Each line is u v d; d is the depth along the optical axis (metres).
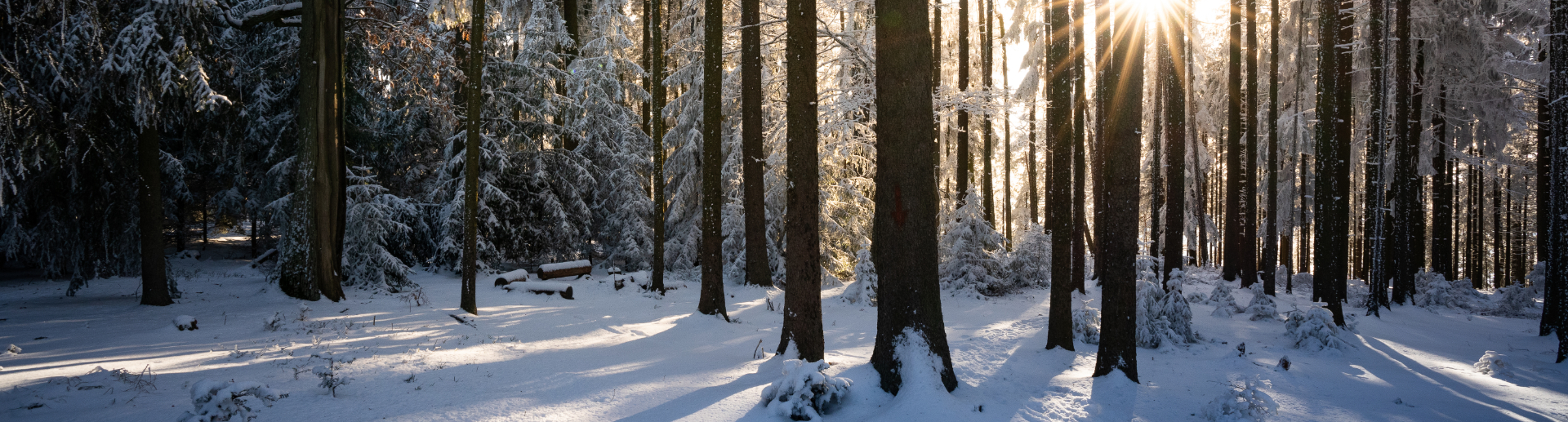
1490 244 37.69
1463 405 6.94
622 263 22.89
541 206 22.06
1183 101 18.12
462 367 7.51
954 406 5.88
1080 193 16.02
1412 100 18.94
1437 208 21.05
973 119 24.38
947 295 16.95
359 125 19.61
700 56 20.84
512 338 9.85
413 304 13.25
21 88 10.26
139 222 13.09
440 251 20.00
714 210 12.99
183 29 11.98
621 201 22.42
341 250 13.66
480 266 19.70
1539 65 18.45
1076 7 13.20
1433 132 20.11
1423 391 7.56
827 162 19.89
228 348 8.34
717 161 13.18
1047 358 9.23
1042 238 19.42
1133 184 7.48
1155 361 9.21
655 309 13.97
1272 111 17.78
